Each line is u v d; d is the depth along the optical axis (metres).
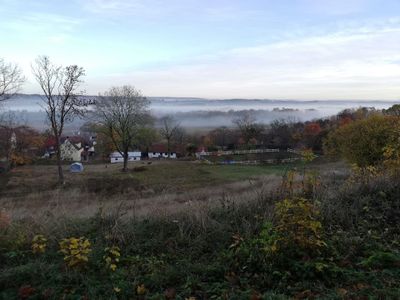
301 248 5.35
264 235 5.48
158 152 96.38
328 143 44.06
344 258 5.33
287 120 115.19
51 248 6.29
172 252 6.04
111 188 35.91
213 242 6.26
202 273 5.25
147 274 5.27
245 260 5.37
